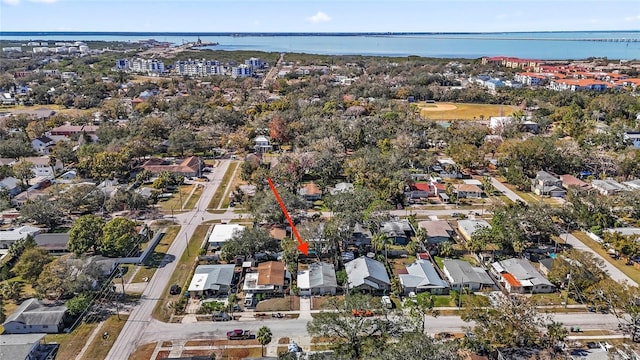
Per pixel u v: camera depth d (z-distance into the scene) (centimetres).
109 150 15238
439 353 5456
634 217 11206
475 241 9462
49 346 6712
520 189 13625
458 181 14250
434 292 8194
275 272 8575
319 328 6206
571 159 14550
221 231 10350
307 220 11188
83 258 8481
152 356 6575
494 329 6291
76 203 11306
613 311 7425
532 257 9388
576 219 10744
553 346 6344
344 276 8581
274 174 13250
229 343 6875
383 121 19612
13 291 7919
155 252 9694
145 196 12250
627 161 13975
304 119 19825
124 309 7675
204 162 16362
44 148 17262
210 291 8150
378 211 10444
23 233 10044
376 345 5922
